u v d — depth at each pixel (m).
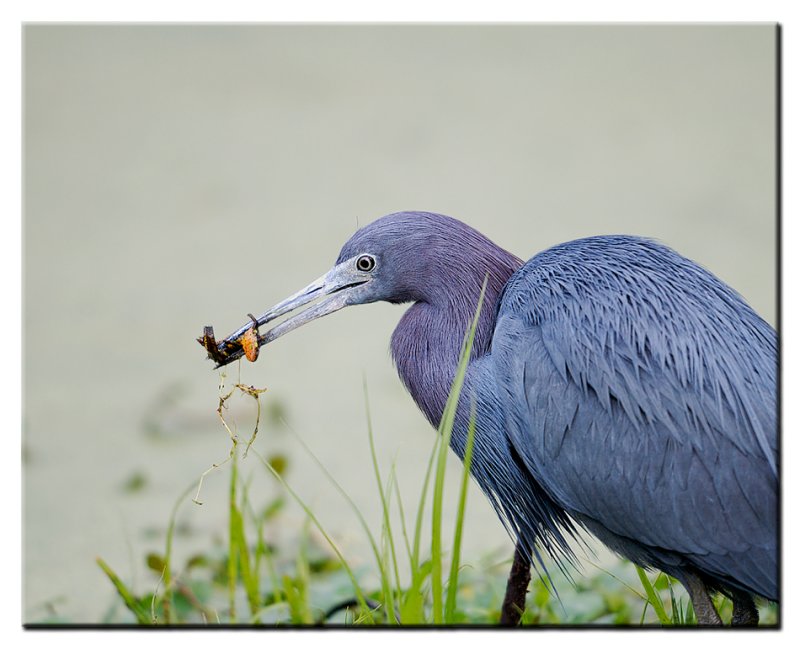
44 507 11.12
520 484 8.26
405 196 17.84
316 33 22.06
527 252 15.89
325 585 9.13
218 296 15.26
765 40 20.19
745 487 7.14
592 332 7.55
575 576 9.77
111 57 21.33
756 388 7.32
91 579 9.92
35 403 13.13
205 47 21.98
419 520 6.75
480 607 9.09
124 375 13.62
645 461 7.31
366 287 8.61
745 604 7.72
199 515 11.03
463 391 8.27
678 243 15.94
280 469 10.93
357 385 13.66
